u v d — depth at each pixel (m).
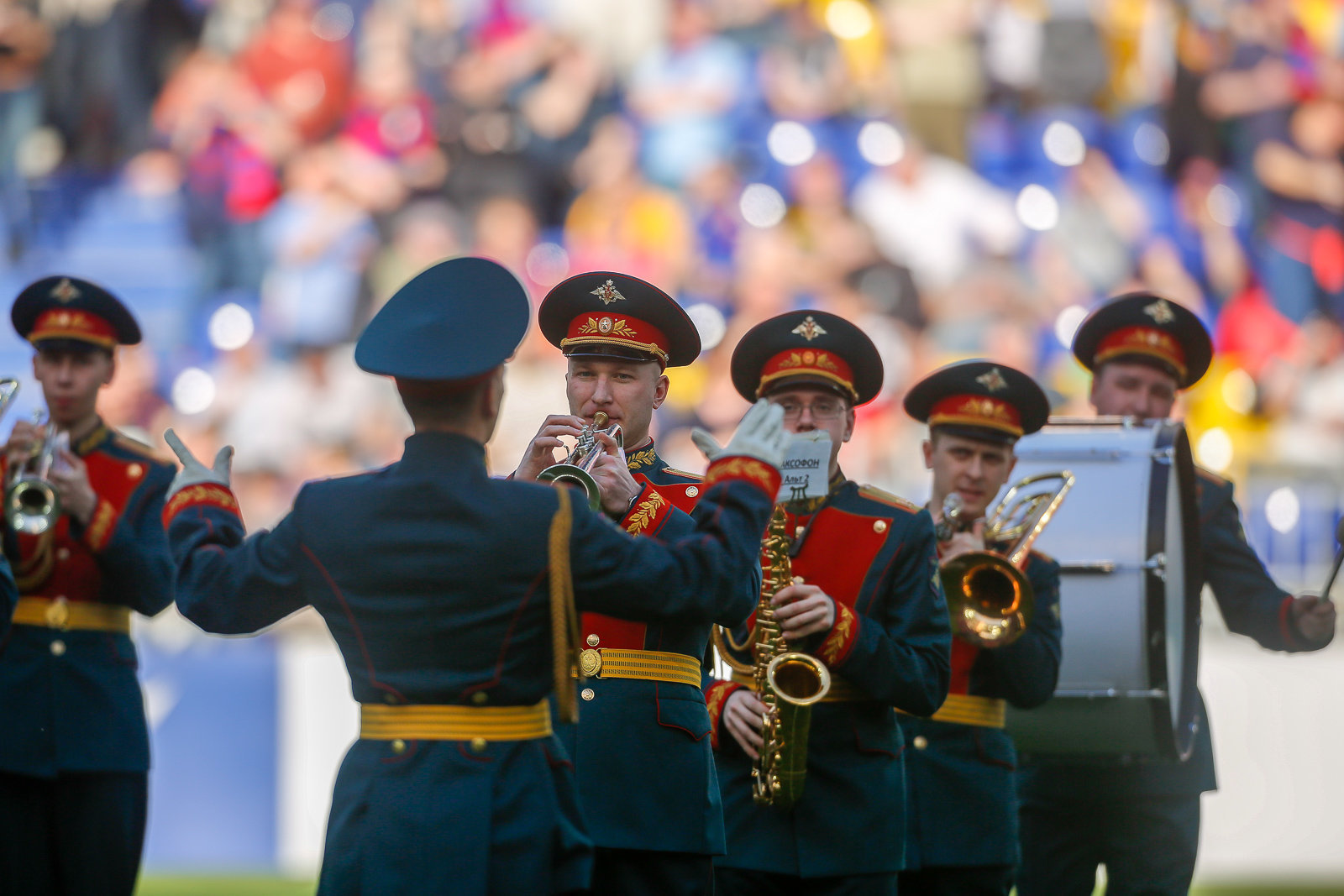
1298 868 32.56
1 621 17.02
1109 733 19.50
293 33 49.25
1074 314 46.94
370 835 11.90
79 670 18.84
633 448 16.45
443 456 12.24
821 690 15.10
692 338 16.75
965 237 47.50
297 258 47.22
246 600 12.31
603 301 16.34
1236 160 49.34
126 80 49.16
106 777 18.89
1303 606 20.94
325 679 33.12
